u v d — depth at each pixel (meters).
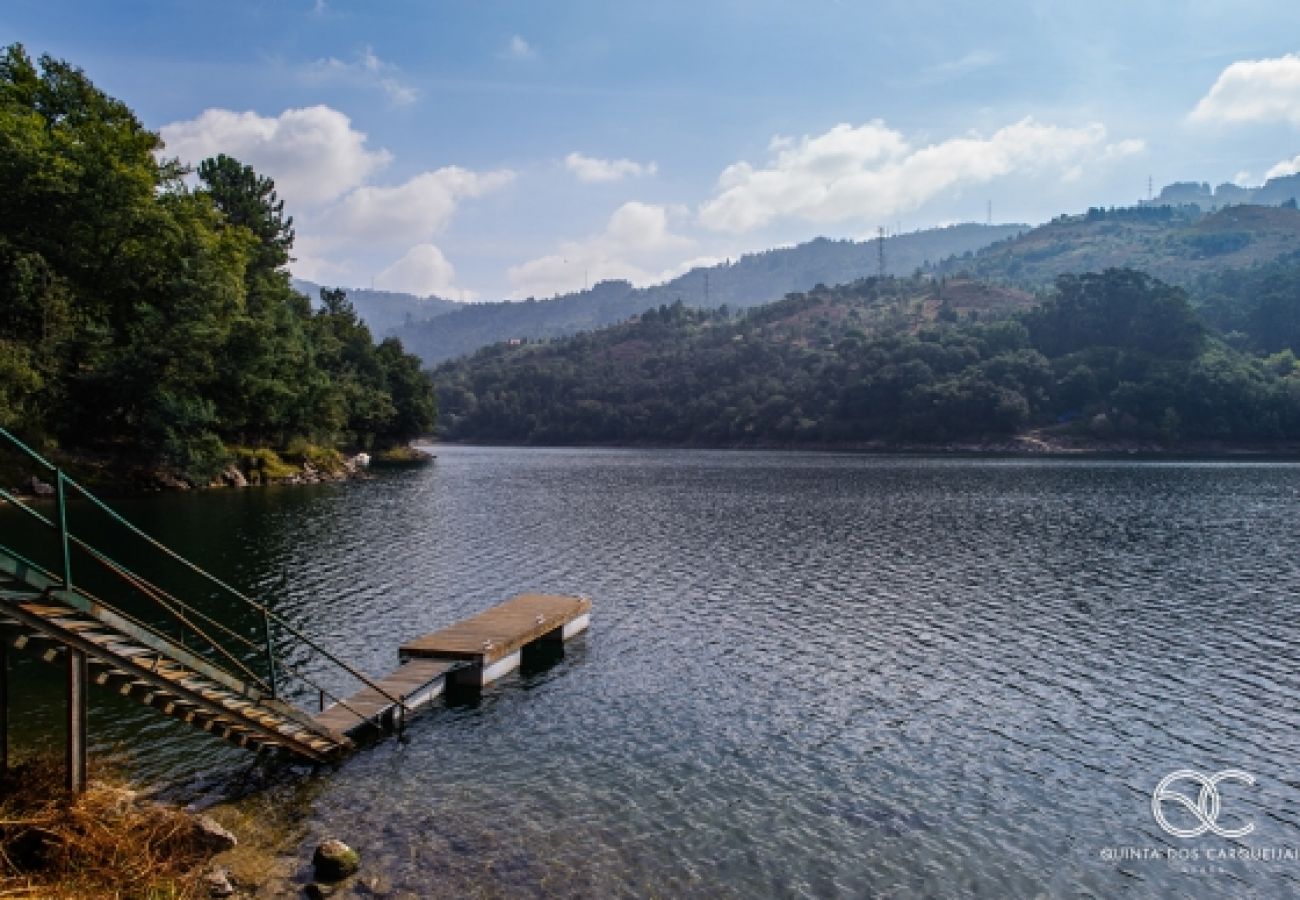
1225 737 20.48
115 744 18.83
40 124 66.25
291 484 80.62
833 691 23.44
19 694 21.62
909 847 15.30
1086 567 40.88
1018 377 165.25
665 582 37.50
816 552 45.09
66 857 12.80
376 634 28.38
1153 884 14.34
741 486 86.25
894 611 32.28
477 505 66.75
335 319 136.25
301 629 28.78
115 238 70.38
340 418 102.50
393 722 21.03
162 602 16.05
